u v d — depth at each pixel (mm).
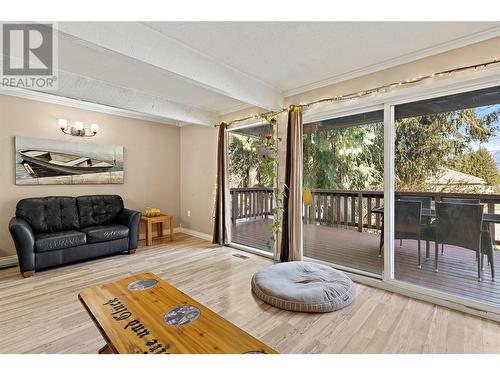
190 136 5172
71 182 3898
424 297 2398
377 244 2846
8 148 3375
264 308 2248
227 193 4398
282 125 3570
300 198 3256
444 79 2227
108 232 3553
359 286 2736
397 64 2516
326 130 3258
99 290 1744
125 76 2992
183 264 3398
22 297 2438
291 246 3279
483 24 1952
